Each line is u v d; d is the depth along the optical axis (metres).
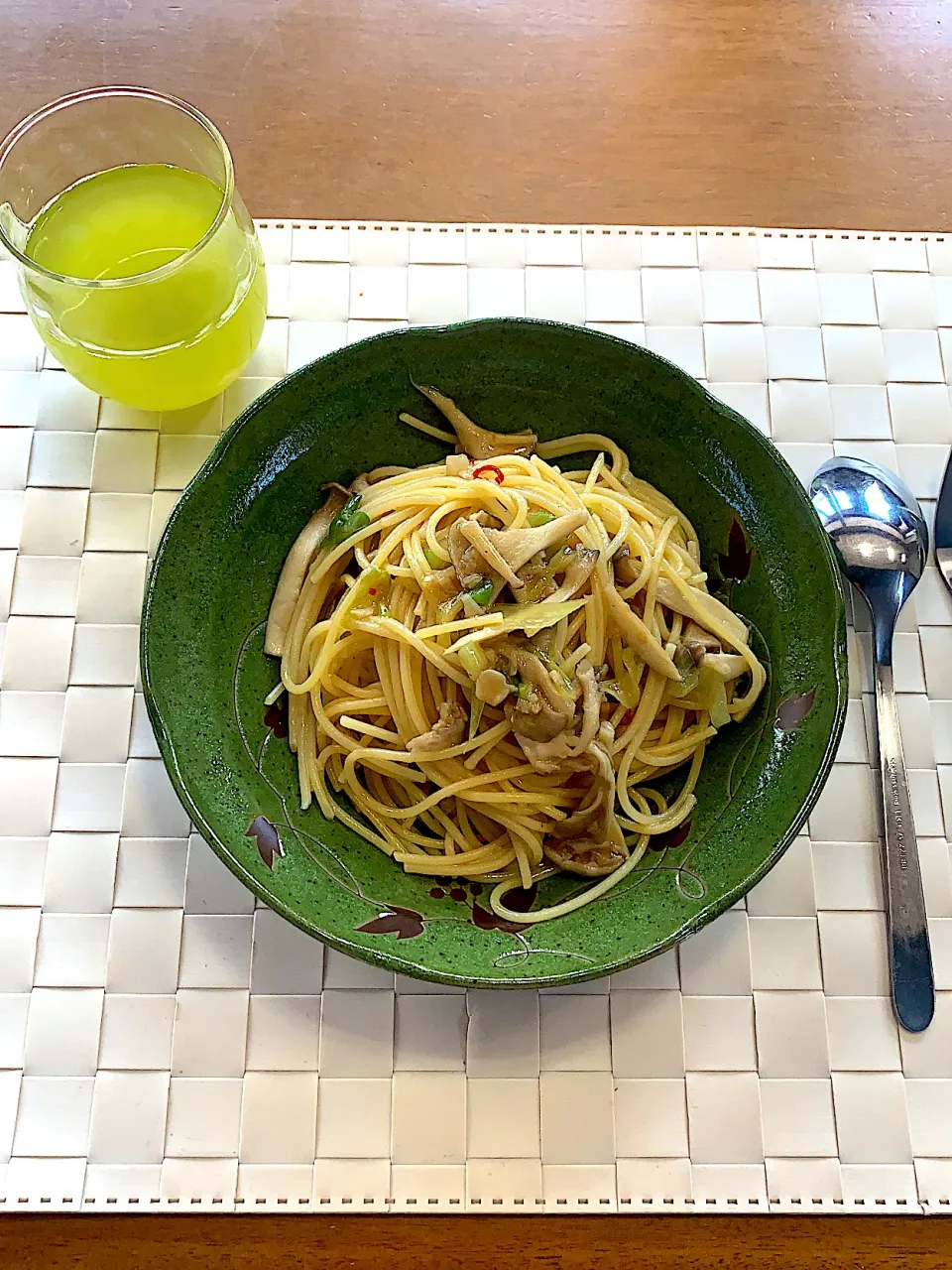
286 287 0.41
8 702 0.36
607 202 0.43
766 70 0.46
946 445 0.40
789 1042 0.33
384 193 0.43
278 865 0.31
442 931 0.31
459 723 0.34
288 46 0.46
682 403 0.35
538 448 0.38
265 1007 0.33
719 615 0.35
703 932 0.34
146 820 0.35
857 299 0.42
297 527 0.37
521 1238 0.32
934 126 0.45
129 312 0.34
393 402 0.36
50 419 0.39
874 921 0.35
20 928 0.34
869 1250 0.32
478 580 0.34
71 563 0.38
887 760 0.36
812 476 0.40
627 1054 0.33
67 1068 0.33
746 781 0.33
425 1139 0.32
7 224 0.36
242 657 0.35
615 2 0.47
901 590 0.37
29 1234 0.32
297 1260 0.32
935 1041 0.34
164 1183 0.32
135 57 0.45
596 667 0.35
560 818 0.34
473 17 0.46
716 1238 0.32
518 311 0.41
